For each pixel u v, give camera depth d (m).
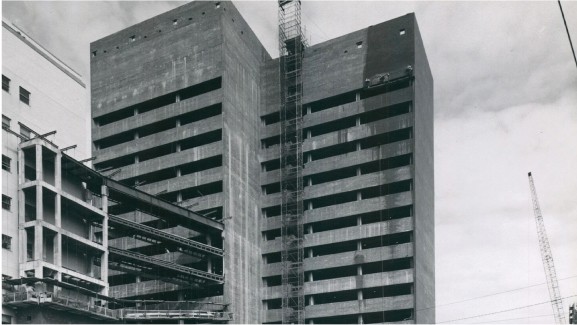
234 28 94.56
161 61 94.81
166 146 91.62
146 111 95.69
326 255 87.62
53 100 65.81
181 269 74.94
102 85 98.88
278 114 99.25
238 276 84.00
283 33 101.12
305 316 86.25
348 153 90.25
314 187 91.25
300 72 97.31
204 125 88.06
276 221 92.69
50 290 53.66
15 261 52.47
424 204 91.62
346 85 93.44
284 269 88.81
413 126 87.38
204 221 79.69
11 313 51.53
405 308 81.44
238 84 92.81
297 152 92.56
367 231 86.12
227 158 86.31
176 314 74.00
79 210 60.97
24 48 61.66
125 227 69.94
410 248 83.31
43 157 57.41
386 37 93.00
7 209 52.75
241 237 86.56
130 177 91.62
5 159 53.62
